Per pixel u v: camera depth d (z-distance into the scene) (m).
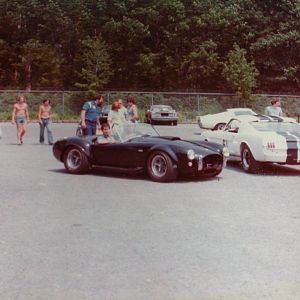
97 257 5.46
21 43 55.59
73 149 12.45
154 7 53.38
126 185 10.71
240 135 13.46
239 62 47.22
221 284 4.61
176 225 6.98
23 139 23.03
